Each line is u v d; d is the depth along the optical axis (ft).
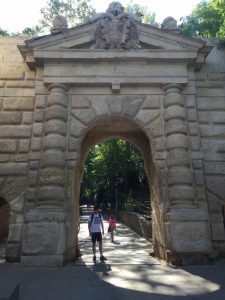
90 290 26.58
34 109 49.75
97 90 49.98
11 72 52.26
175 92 49.14
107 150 148.87
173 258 40.37
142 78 49.65
